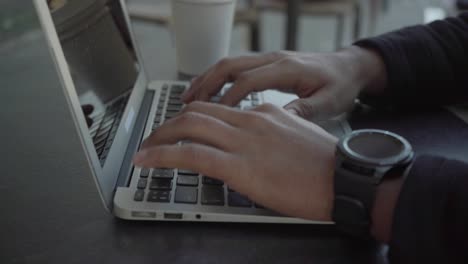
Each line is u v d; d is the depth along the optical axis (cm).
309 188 44
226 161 45
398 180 42
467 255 37
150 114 67
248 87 62
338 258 42
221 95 69
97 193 51
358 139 46
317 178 44
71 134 64
